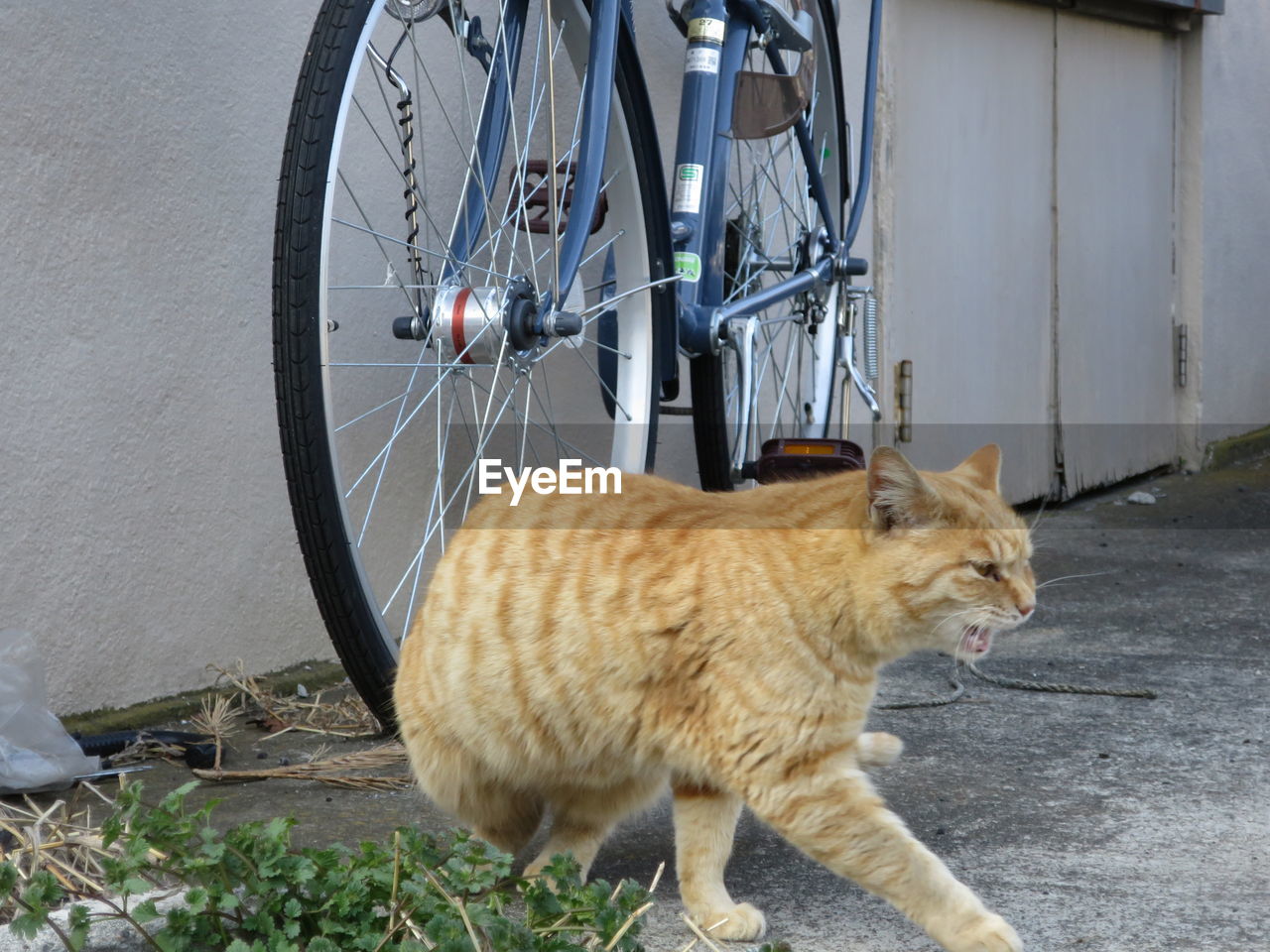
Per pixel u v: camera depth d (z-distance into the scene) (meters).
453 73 3.72
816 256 4.31
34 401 2.88
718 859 2.12
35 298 2.88
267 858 1.79
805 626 1.98
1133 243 6.61
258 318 3.40
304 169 2.44
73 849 2.11
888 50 5.20
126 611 3.09
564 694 2.05
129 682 3.10
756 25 3.88
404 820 2.49
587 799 2.25
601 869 2.35
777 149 4.77
